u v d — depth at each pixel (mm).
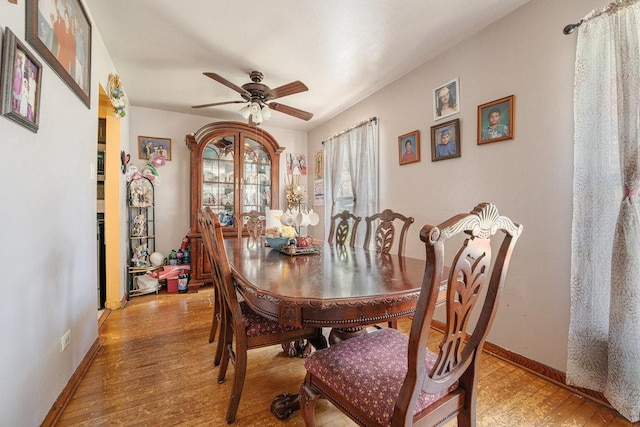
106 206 2848
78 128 1707
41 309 1260
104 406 1460
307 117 3045
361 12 1950
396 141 2963
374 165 3217
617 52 1437
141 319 2633
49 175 1338
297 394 1485
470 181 2238
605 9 1485
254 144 4191
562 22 1709
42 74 1264
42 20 1235
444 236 705
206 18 2004
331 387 1029
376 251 2150
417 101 2703
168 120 3906
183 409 1447
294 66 2676
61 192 1472
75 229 1658
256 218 3219
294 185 4594
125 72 2781
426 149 2621
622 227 1385
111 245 2869
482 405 1497
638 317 1351
